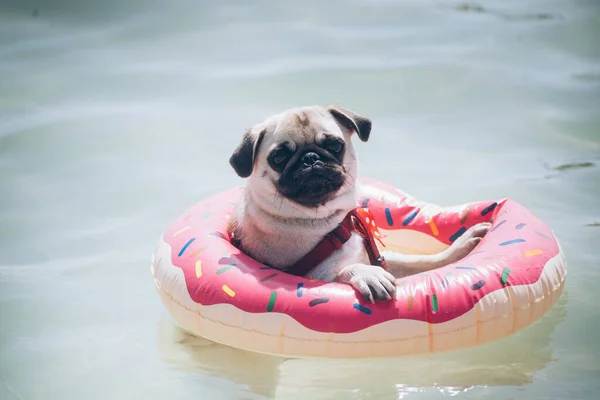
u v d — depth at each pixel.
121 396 4.39
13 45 10.45
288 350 4.20
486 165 7.14
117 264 5.90
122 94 8.95
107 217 6.56
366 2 11.94
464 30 10.63
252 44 10.34
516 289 4.29
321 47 10.12
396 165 7.18
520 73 9.16
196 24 11.18
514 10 11.41
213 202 5.41
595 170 6.96
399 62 9.53
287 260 4.70
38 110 8.59
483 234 4.97
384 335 4.09
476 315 4.16
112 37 10.75
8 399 4.41
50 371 4.67
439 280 4.23
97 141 7.87
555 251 4.64
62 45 10.45
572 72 9.16
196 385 4.46
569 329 4.80
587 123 7.91
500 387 4.28
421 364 4.50
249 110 8.34
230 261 4.55
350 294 4.18
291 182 4.41
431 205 5.54
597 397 4.14
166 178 7.14
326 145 4.52
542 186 6.71
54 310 5.34
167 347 4.88
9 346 4.93
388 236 5.55
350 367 4.50
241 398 4.31
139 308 5.35
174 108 8.52
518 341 4.70
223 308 4.33
